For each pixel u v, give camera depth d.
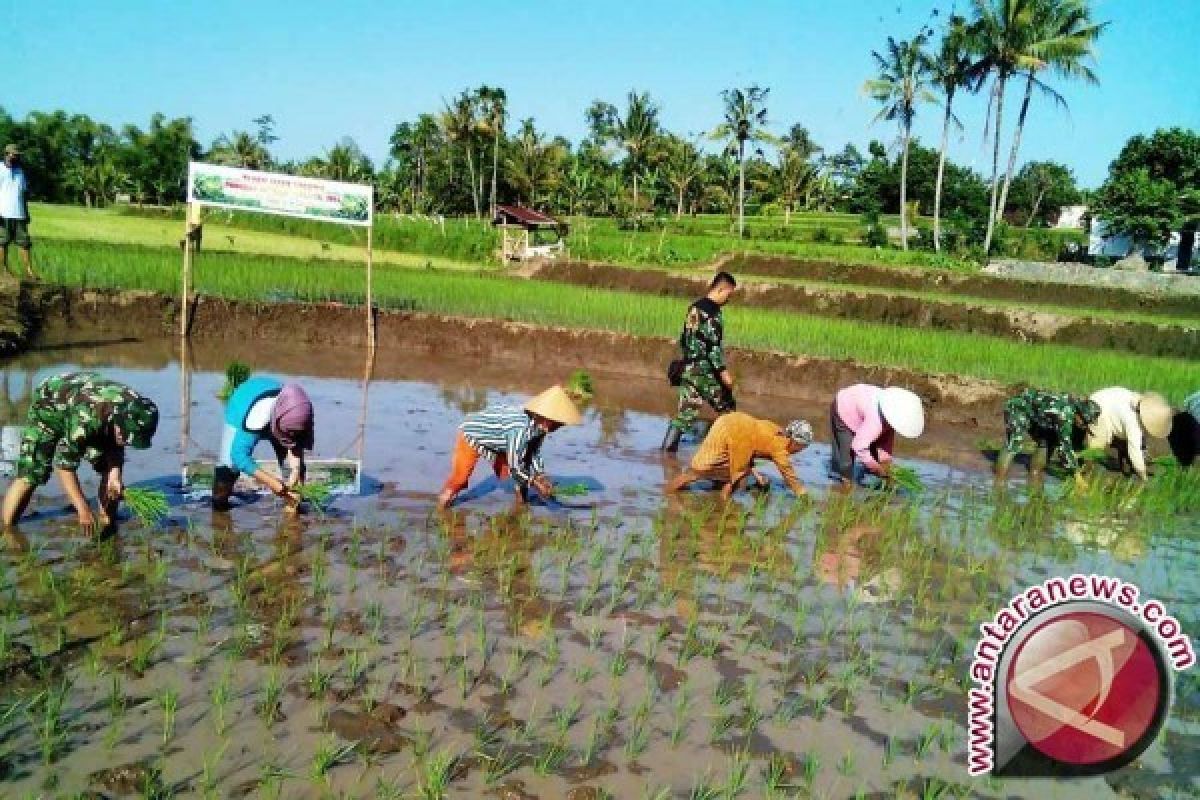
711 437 7.78
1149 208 41.25
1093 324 20.61
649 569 6.22
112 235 26.61
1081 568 6.82
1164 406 9.26
